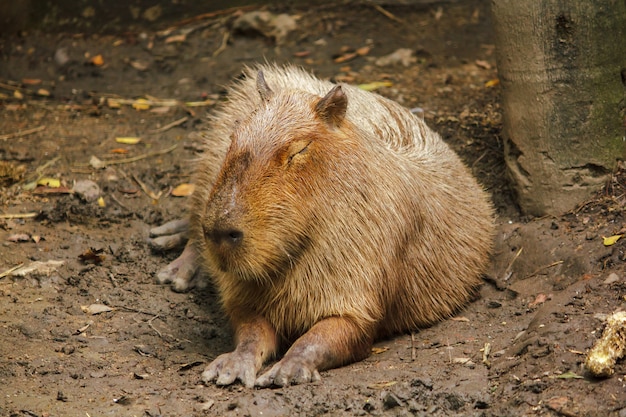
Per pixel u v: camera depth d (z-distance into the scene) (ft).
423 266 29.50
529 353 24.45
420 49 53.98
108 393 24.54
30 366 26.08
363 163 26.76
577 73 32.53
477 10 59.31
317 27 57.98
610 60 32.55
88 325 29.30
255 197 24.21
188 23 60.03
